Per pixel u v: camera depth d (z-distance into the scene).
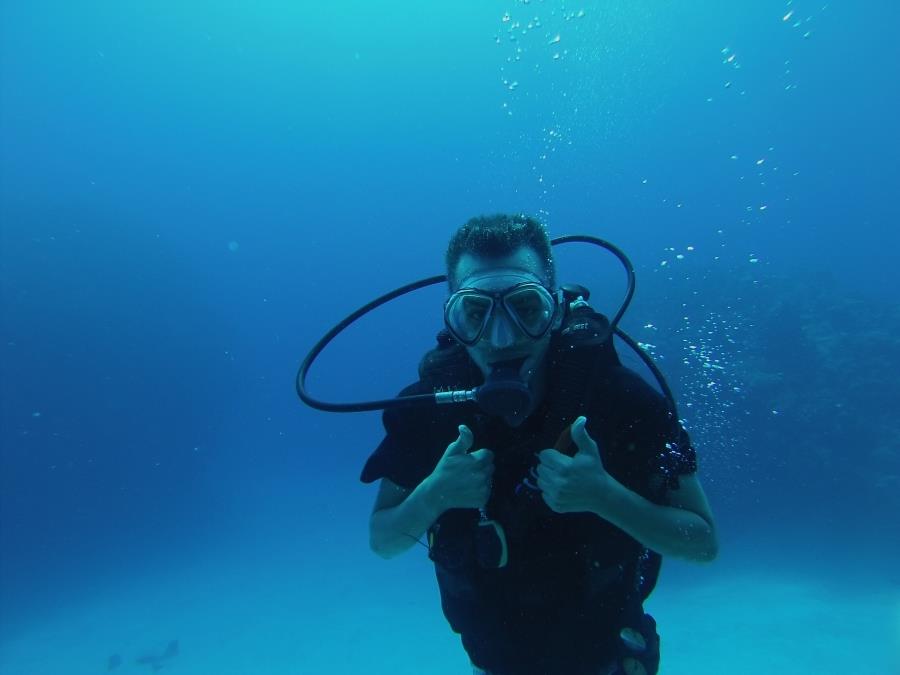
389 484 1.98
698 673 7.78
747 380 12.18
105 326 32.72
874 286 35.03
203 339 38.03
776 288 15.04
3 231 31.03
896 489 10.22
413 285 2.38
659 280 15.88
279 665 10.77
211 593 16.81
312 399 1.76
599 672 1.79
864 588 9.03
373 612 12.66
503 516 1.60
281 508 29.17
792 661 7.56
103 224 33.62
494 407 1.46
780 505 11.20
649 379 12.56
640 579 1.98
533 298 1.53
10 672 13.54
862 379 11.62
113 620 15.93
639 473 1.70
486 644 1.76
